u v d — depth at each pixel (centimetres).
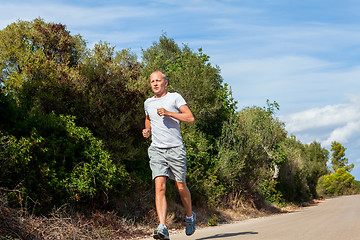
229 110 1809
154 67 1543
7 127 722
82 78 936
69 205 730
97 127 930
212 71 1716
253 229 593
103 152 827
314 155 5881
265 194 2167
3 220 551
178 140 413
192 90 1549
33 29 1171
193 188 1247
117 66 984
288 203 2517
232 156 1576
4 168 645
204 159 1431
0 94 741
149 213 909
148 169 1053
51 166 736
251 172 1705
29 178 679
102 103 936
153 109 420
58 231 630
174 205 1056
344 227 513
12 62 1119
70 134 793
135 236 746
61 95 902
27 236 566
